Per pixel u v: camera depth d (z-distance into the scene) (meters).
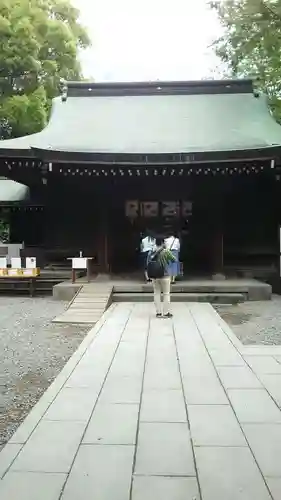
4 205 21.27
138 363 6.97
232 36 20.75
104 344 8.26
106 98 21.89
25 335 9.63
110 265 17.48
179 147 16.70
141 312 11.89
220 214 16.89
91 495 3.33
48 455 3.96
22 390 6.09
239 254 17.88
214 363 6.96
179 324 10.20
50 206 18.19
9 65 27.50
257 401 5.29
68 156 14.68
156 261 11.01
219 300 14.03
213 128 19.03
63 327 10.47
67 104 21.55
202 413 4.92
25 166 15.95
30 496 3.32
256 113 20.39
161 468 3.72
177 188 17.06
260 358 7.25
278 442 4.20
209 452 4.00
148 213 17.64
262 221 17.77
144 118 20.27
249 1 18.56
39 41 29.61
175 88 21.94
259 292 14.52
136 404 5.21
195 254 17.75
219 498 3.28
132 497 3.30
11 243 21.42
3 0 27.53
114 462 3.83
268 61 24.28
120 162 14.88
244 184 16.92
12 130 29.62
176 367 6.75
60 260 18.20
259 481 3.51
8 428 4.77
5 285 16.34
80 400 5.35
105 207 17.00
